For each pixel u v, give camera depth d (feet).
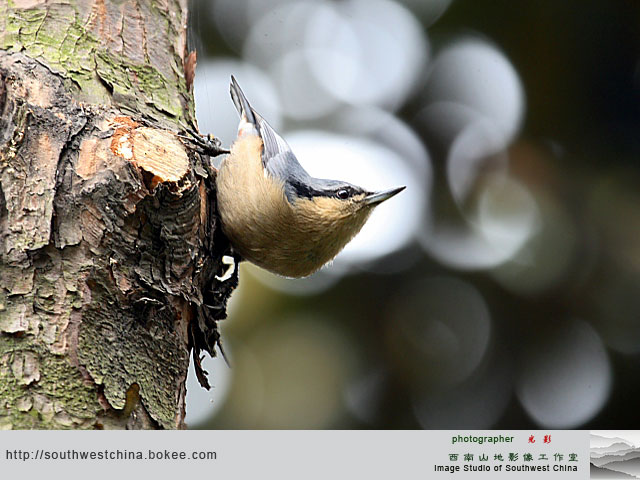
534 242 38.99
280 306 37.42
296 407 36.27
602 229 38.65
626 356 37.09
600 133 41.06
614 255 38.17
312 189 27.09
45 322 16.38
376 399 37.35
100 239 17.24
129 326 17.37
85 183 17.35
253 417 36.06
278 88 43.29
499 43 41.70
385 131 42.68
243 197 25.49
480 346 38.06
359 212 28.45
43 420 15.87
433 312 38.52
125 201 17.47
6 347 16.01
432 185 41.55
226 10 42.86
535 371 37.63
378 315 38.52
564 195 39.99
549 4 40.93
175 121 21.11
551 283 38.24
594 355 37.50
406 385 37.60
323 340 37.35
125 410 16.76
